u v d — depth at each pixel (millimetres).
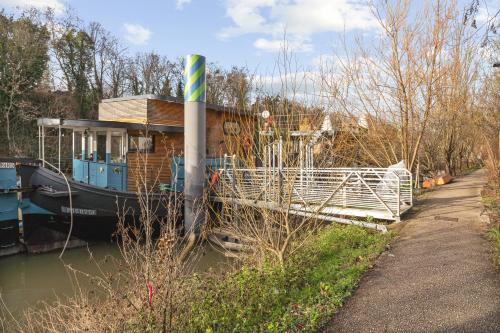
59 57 37844
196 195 12648
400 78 14547
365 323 4500
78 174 15039
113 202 12773
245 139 7371
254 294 5492
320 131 6980
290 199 6566
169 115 15719
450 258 6688
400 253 7219
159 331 4219
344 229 9406
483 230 8516
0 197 11984
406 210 10820
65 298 9008
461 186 18000
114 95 43781
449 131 22812
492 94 18719
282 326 4613
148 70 47031
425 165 23156
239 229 8953
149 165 14352
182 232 12344
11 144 26641
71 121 12781
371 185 11383
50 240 12922
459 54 17562
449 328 4281
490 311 4645
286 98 6676
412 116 15250
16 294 9414
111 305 5090
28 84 30812
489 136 19516
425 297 5125
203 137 13500
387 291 5406
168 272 4379
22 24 31734
